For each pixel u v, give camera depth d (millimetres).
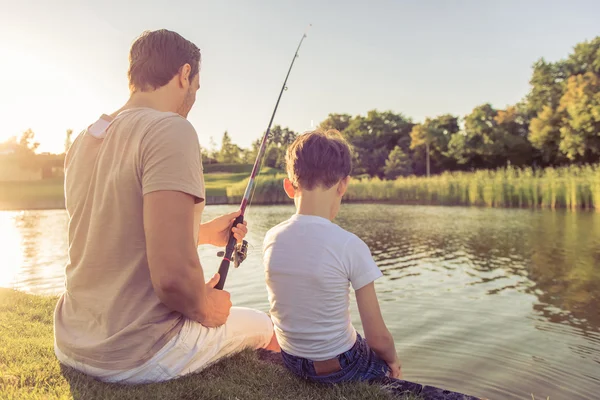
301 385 1912
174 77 1797
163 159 1536
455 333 4281
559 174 21031
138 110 1688
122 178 1603
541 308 5133
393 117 67812
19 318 3086
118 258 1657
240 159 70375
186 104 1896
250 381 1896
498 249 9211
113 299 1685
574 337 4172
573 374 3398
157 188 1523
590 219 14750
